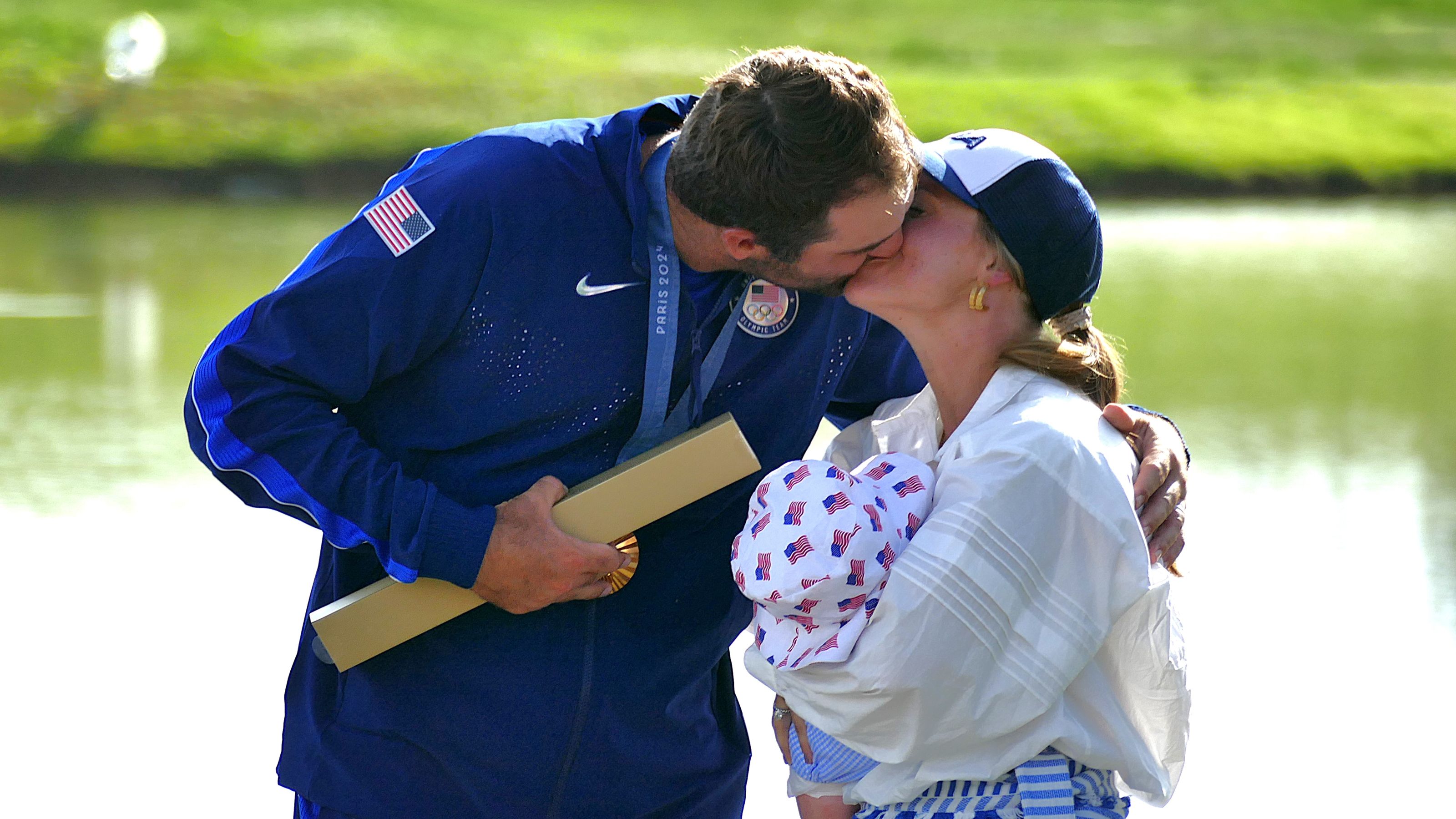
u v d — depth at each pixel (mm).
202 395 7172
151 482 21984
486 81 75438
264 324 7062
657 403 7488
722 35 102125
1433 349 34031
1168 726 7145
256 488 7426
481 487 7609
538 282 7148
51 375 28984
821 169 6582
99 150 62250
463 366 7328
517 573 7207
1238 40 109438
